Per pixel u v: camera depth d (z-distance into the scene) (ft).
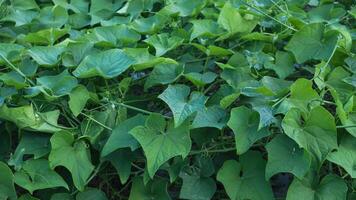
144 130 4.66
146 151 4.59
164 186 4.86
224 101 4.78
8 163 4.74
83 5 6.96
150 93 5.38
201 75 5.13
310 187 4.73
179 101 4.81
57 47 5.42
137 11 6.48
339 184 4.68
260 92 4.86
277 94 4.88
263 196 4.74
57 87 4.96
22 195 4.79
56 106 5.08
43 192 5.00
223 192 5.08
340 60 5.44
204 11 6.18
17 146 5.02
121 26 5.82
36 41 5.82
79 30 6.49
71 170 4.75
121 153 4.85
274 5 6.08
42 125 4.84
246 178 4.81
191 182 4.86
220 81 5.39
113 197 5.22
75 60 5.34
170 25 6.05
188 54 5.62
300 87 4.76
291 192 4.67
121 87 5.15
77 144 4.85
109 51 5.14
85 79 5.23
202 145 4.91
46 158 4.85
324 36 5.35
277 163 4.58
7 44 5.47
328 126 4.54
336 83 5.15
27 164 4.77
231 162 4.80
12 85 4.93
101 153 4.77
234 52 5.38
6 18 6.34
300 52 5.39
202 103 4.79
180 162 4.83
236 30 5.68
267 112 4.65
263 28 5.97
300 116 4.63
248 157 4.82
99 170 5.01
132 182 4.93
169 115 5.24
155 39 5.50
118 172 4.81
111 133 4.87
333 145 4.52
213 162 5.00
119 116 5.04
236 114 4.70
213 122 4.74
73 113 4.83
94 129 4.94
